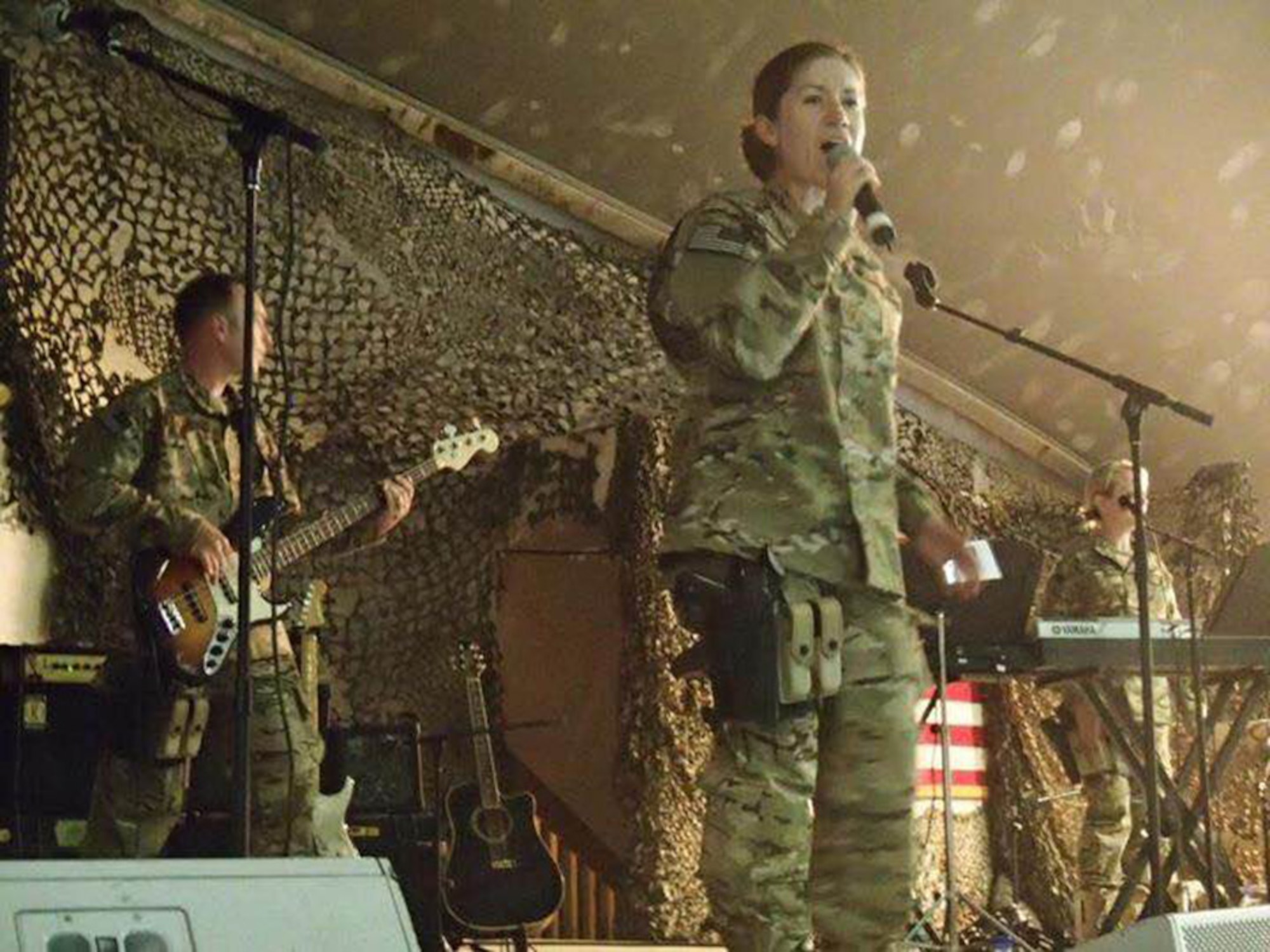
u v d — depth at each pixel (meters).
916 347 11.65
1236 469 12.00
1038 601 10.64
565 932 9.77
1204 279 11.65
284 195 8.73
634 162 10.25
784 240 4.18
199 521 5.71
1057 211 11.26
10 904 2.56
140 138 8.17
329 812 6.00
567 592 10.37
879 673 4.07
